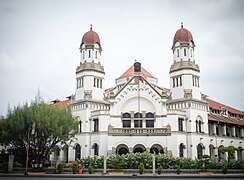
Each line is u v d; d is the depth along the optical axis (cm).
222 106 8662
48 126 5262
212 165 5119
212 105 8338
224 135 7662
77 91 7388
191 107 6788
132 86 6788
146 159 5084
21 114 5441
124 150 6356
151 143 6059
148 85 6756
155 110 6625
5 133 5384
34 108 5562
